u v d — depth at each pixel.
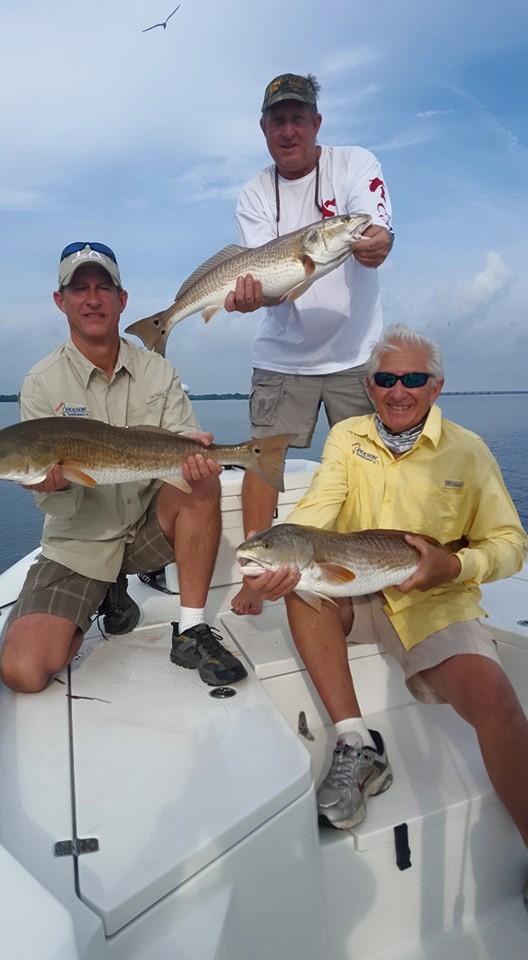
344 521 3.26
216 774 2.14
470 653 2.74
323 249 3.83
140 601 3.86
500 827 2.72
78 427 2.97
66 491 3.03
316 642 2.79
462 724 3.24
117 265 3.29
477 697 2.61
